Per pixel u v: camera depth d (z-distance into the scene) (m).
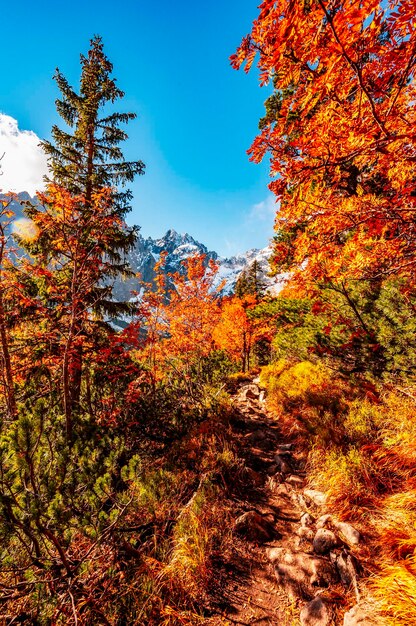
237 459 5.34
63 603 2.62
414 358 5.50
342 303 6.89
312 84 2.07
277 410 7.75
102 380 7.30
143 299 10.38
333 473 4.39
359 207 3.10
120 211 9.41
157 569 3.19
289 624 2.71
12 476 2.58
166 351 12.01
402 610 2.37
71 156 9.66
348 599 2.73
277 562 3.30
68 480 3.12
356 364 7.27
